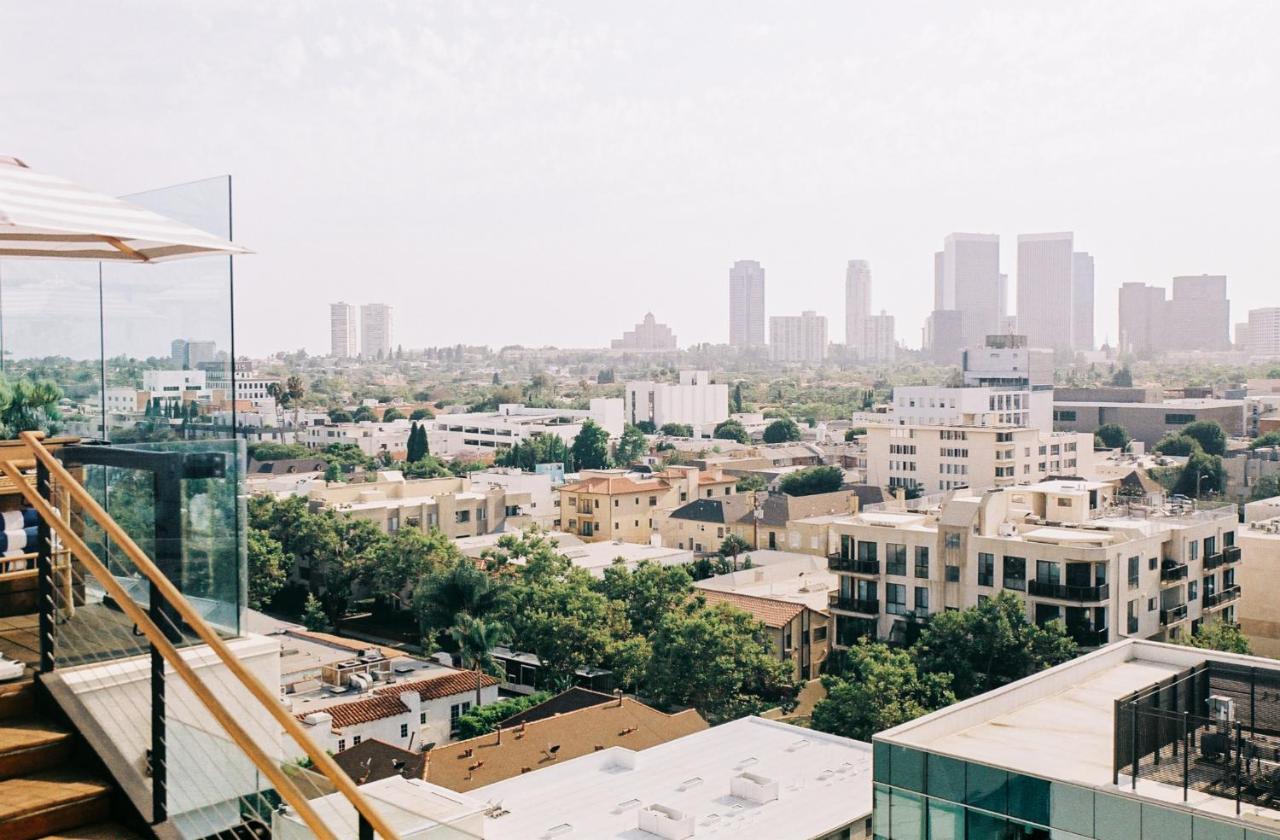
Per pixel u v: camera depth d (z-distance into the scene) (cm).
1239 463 11512
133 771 645
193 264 816
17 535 828
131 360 862
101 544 762
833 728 3950
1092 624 4716
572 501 9681
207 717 729
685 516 9419
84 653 726
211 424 802
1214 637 4806
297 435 16875
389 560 7031
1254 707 1767
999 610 4472
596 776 2995
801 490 11288
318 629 6712
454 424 17488
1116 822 1474
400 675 5050
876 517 5619
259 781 679
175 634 739
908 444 10256
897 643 5306
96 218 658
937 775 1658
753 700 4456
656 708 4641
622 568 5581
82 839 604
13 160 795
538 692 4850
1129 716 1584
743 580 6531
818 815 2691
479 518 9062
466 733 4456
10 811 589
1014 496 5884
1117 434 15800
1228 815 1394
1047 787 1542
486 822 2655
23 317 936
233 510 781
